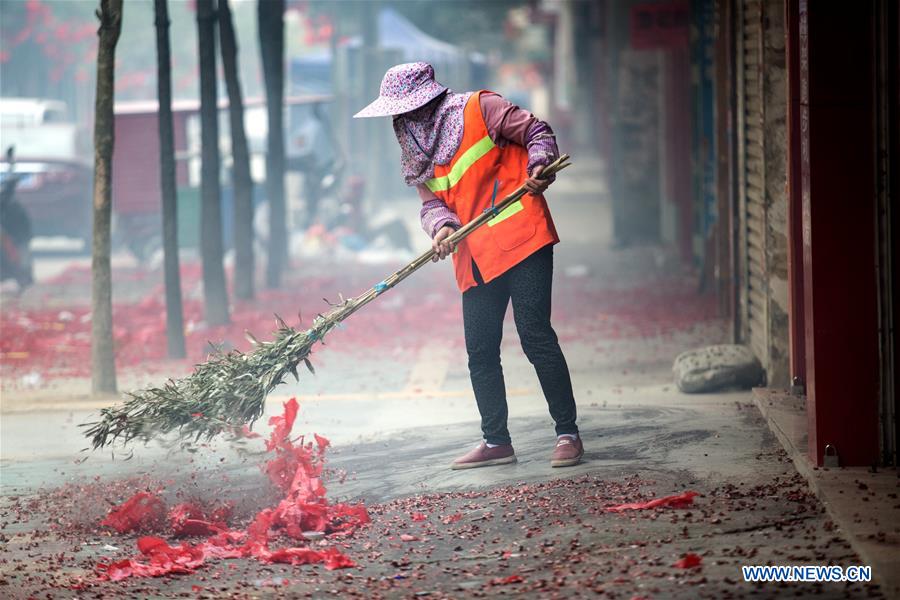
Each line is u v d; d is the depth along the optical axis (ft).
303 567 55.21
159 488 71.05
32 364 127.03
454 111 65.82
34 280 199.31
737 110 102.58
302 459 64.59
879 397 61.00
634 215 217.56
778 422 72.49
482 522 59.41
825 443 61.57
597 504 60.29
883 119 59.77
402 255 218.59
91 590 52.85
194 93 386.32
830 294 60.90
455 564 53.67
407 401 99.86
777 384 87.35
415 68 66.18
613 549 53.16
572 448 68.39
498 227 66.03
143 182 209.36
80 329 149.89
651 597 46.55
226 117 246.88
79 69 372.99
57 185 231.71
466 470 69.82
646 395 93.86
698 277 169.58
